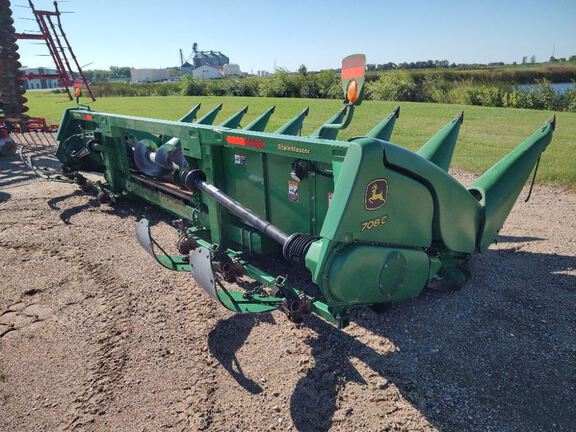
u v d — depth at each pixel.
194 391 2.85
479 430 2.48
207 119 6.25
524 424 2.51
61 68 18.69
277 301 3.15
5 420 2.67
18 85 14.05
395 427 2.52
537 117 16.48
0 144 10.70
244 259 3.96
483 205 3.74
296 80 30.86
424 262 3.14
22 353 3.27
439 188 3.05
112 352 3.24
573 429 2.47
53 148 11.88
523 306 3.66
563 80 39.41
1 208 6.49
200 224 4.50
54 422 2.64
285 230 3.77
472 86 27.06
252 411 2.68
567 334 3.28
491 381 2.84
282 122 14.80
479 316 3.53
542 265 4.37
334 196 2.65
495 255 4.62
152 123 4.78
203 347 3.27
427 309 3.65
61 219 6.03
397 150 2.75
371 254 2.76
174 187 4.91
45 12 17.78
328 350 3.18
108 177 6.42
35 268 4.57
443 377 2.88
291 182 3.57
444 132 4.32
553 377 2.86
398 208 2.86
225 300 3.11
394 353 3.12
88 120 6.43
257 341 3.32
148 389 2.88
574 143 10.41
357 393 2.78
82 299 3.97
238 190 4.10
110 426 2.60
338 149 2.79
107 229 5.62
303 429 2.54
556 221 5.56
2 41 13.48
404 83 28.05
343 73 3.26
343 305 2.86
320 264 2.67
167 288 4.11
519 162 3.89
